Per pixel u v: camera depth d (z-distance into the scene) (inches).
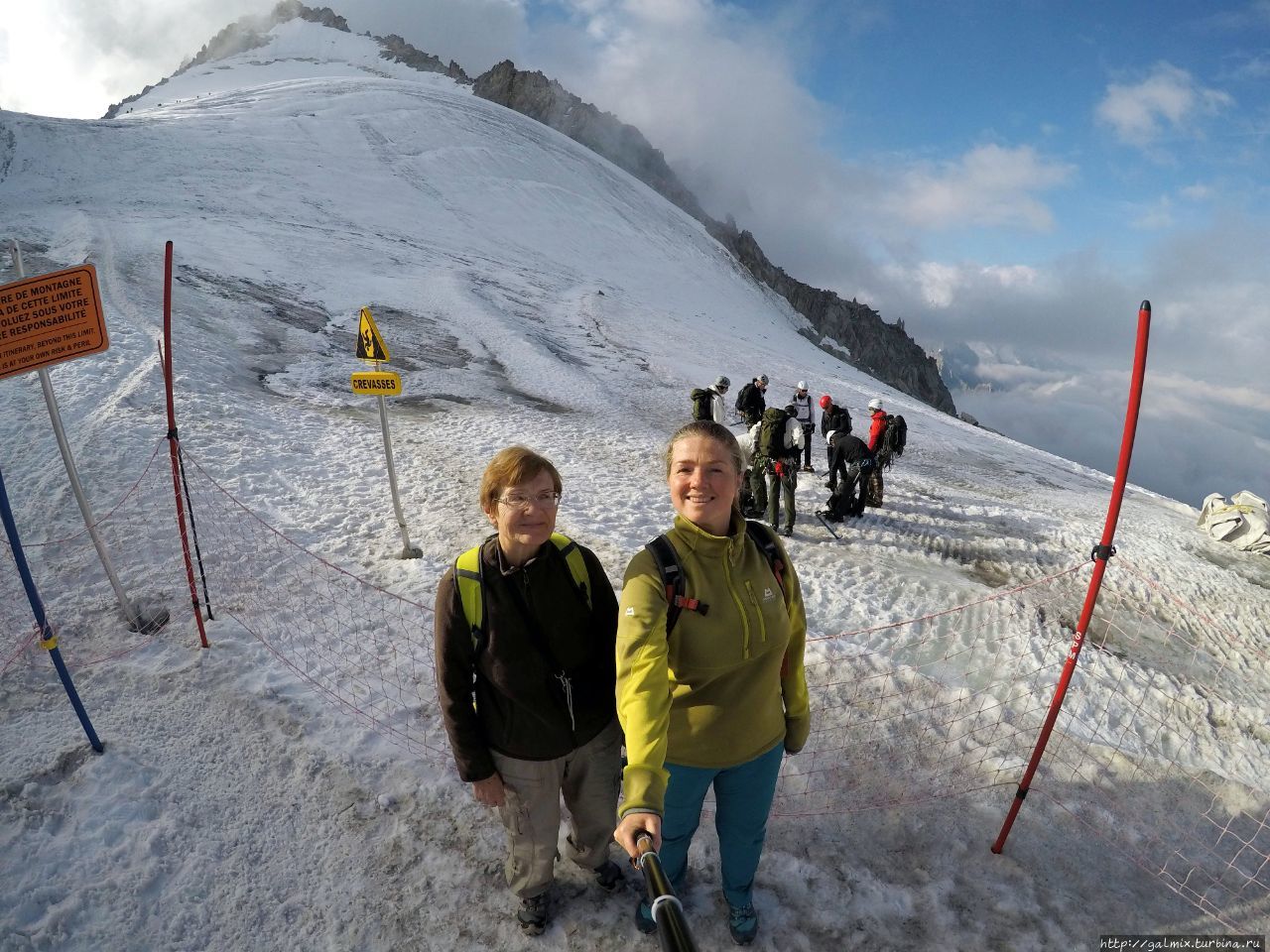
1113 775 168.1
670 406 784.9
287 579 236.4
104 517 257.3
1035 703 198.7
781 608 93.5
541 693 95.8
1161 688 219.0
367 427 458.6
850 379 1433.3
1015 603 282.2
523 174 2532.0
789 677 103.3
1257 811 161.3
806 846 138.7
